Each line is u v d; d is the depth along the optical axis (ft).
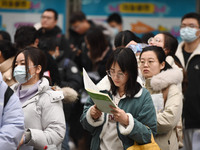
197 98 55.52
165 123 38.22
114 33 68.54
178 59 54.95
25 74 36.76
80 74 55.01
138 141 33.81
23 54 37.06
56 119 36.47
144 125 33.83
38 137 35.29
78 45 64.95
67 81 53.93
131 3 75.05
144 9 75.05
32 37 46.37
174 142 39.78
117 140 35.04
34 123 36.45
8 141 32.50
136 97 34.55
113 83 35.24
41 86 36.78
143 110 34.40
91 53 56.39
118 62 33.65
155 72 40.32
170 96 39.58
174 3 75.25
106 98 31.30
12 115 32.94
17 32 46.55
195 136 55.47
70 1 75.10
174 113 38.60
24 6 73.82
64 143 45.57
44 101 36.63
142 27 74.74
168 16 75.10
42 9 74.02
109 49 56.75
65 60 54.54
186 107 55.62
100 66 55.62
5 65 44.37
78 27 65.72
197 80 55.77
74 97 39.47
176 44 45.01
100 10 75.36
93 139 35.83
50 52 52.03
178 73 40.01
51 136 35.91
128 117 33.24
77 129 56.90
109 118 35.29
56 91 37.19
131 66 33.86
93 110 34.14
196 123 55.42
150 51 40.19
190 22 56.18
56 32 62.95
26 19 73.87
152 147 33.96
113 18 71.51
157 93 40.16
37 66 37.27
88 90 31.96
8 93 33.17
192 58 56.29
